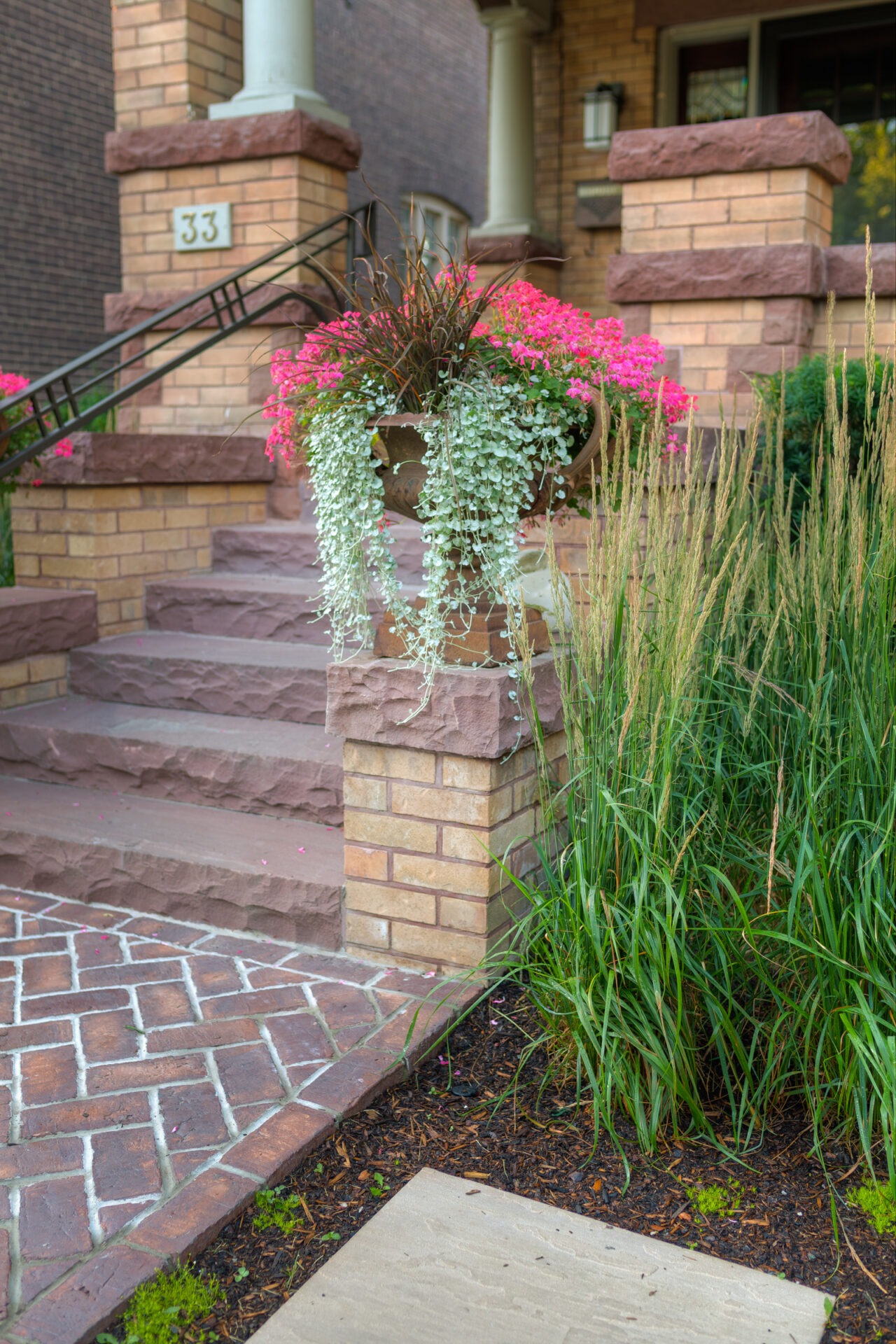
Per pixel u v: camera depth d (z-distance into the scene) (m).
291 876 3.23
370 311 2.98
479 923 2.95
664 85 8.56
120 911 3.51
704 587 2.87
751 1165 2.30
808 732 2.72
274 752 3.71
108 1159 2.28
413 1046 2.66
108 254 11.34
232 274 5.96
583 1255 2.05
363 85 11.80
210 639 4.69
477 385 2.77
